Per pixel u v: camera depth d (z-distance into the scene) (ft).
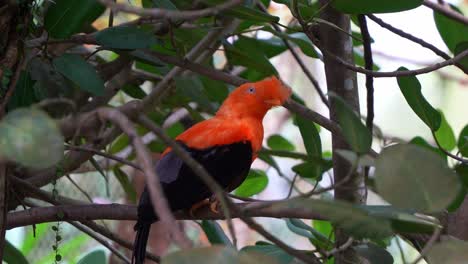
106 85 35.45
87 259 26.14
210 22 34.04
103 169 37.60
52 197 28.35
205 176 16.11
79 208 26.45
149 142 38.42
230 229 15.30
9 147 15.02
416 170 17.22
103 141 32.22
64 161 31.14
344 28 29.53
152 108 33.32
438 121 26.68
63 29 26.81
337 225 18.60
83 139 36.17
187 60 29.68
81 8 26.86
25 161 15.02
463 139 31.17
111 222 50.60
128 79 35.06
